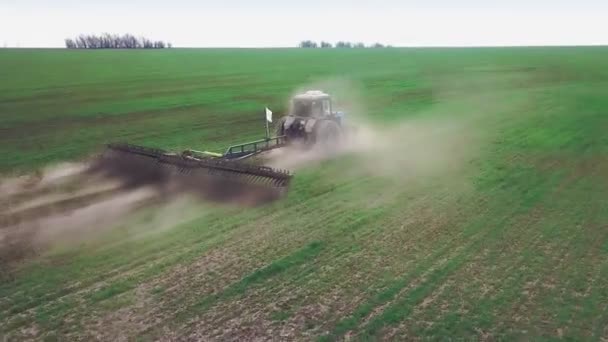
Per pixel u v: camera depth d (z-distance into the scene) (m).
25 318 7.85
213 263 9.55
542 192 13.57
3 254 10.06
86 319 7.83
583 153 18.00
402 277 8.94
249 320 7.73
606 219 11.57
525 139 20.47
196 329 7.55
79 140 21.62
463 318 7.68
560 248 10.07
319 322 7.65
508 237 10.62
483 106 30.75
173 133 23.31
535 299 8.19
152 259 9.77
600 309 7.90
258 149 16.28
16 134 22.80
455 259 9.61
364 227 11.22
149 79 49.62
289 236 10.73
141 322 7.74
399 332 7.38
